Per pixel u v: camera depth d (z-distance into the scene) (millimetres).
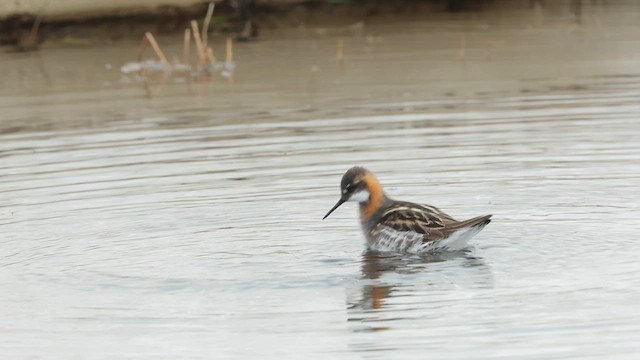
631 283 11289
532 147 16891
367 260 12633
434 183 15336
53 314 11086
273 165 16547
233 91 21531
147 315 10984
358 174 13562
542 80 21297
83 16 26141
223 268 12352
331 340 10188
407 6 28875
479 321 10477
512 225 13461
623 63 22375
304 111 19766
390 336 10219
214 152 17375
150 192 15438
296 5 27656
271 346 10102
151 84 22531
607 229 13102
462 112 19219
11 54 25578
